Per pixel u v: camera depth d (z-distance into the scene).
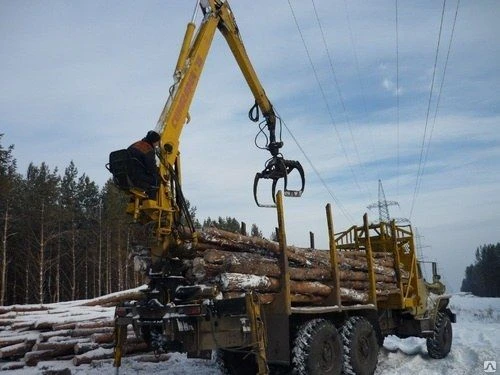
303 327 6.87
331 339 7.07
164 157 6.56
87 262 40.56
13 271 37.50
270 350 6.70
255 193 9.16
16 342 10.04
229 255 6.24
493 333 12.60
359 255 9.15
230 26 8.69
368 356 7.69
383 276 9.20
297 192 9.16
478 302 36.06
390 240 10.41
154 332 6.33
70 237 39.78
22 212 35.97
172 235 6.45
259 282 6.39
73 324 10.74
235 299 5.93
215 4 8.34
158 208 6.28
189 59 7.43
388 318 9.76
